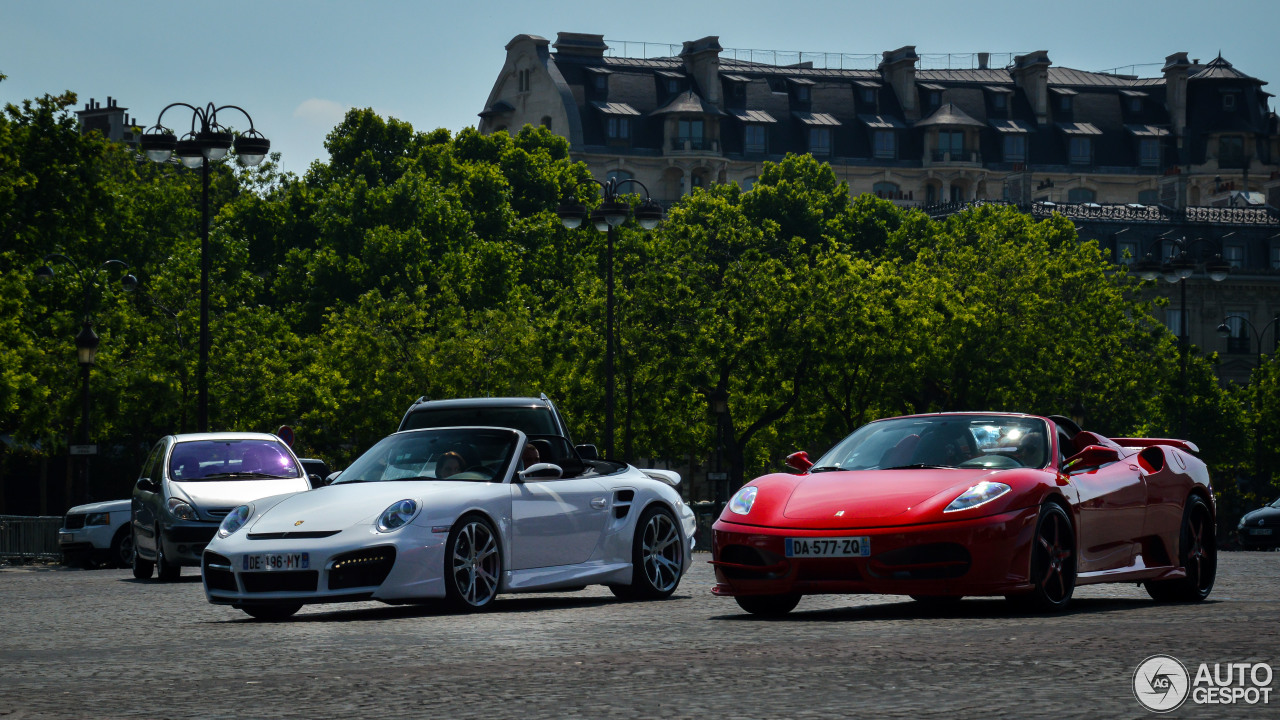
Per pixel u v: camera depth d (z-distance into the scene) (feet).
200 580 83.97
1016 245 290.76
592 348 206.80
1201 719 24.00
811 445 281.33
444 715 26.03
